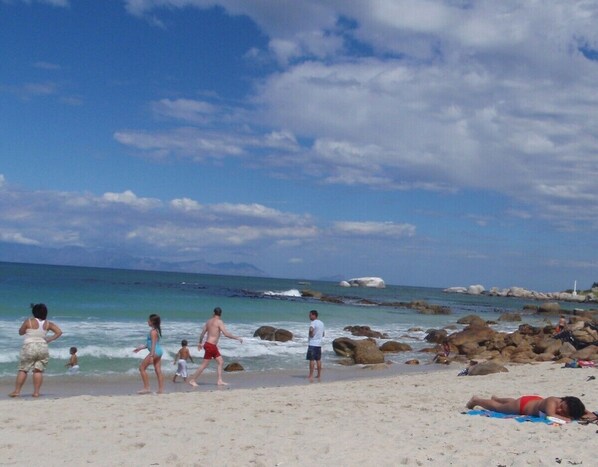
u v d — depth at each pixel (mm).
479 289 153875
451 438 7125
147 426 8156
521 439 7059
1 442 7090
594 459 6117
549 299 132250
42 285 52438
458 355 23562
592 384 13055
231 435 7469
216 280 123875
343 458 6219
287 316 37844
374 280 144125
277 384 15094
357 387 13656
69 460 6277
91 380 14375
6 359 16078
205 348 14219
